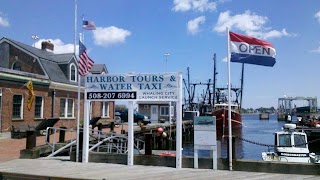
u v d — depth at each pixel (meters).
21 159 14.05
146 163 12.46
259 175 10.44
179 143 11.87
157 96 12.30
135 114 49.53
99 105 40.09
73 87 35.03
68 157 14.86
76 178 9.95
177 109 12.02
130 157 12.45
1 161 13.48
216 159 11.58
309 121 63.53
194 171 11.16
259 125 102.69
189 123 55.25
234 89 73.50
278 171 10.88
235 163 11.34
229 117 11.45
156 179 9.89
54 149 16.34
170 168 11.75
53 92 31.81
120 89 12.73
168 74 12.21
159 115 59.00
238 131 62.78
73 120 34.94
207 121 11.69
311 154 18.33
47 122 20.19
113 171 11.18
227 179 9.84
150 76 12.40
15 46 32.88
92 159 13.24
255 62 11.77
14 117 26.81
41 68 31.91
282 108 169.38
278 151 17.81
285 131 18.92
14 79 26.56
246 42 11.79
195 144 11.75
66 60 35.34
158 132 31.27
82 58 13.87
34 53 32.56
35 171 11.21
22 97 27.59
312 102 144.00
